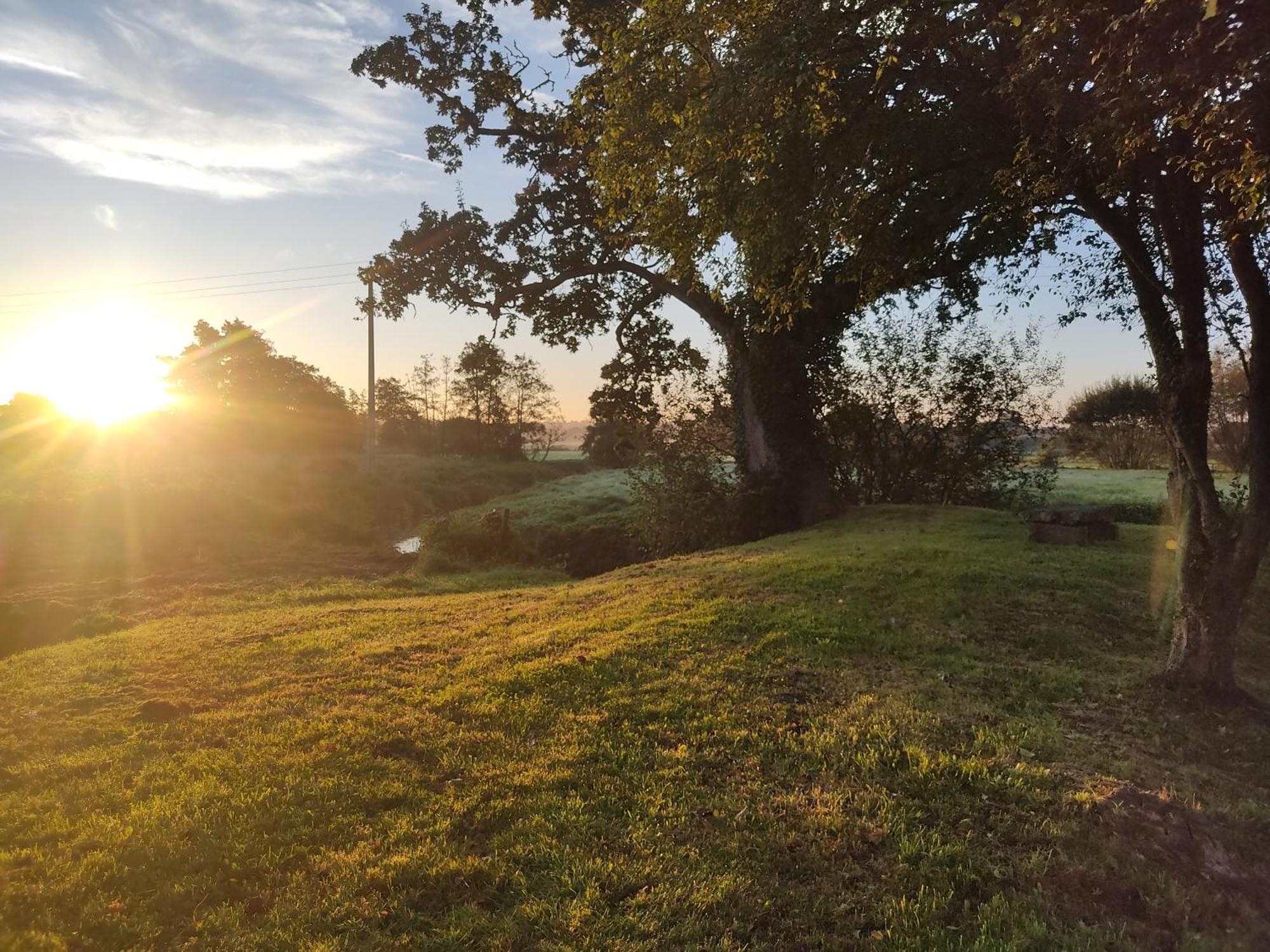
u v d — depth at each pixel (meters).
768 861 3.94
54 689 6.95
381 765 4.96
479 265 18.12
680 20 7.04
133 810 4.38
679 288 18.22
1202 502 6.52
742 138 6.88
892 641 7.59
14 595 14.47
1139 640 8.01
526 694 6.29
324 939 3.31
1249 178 4.34
